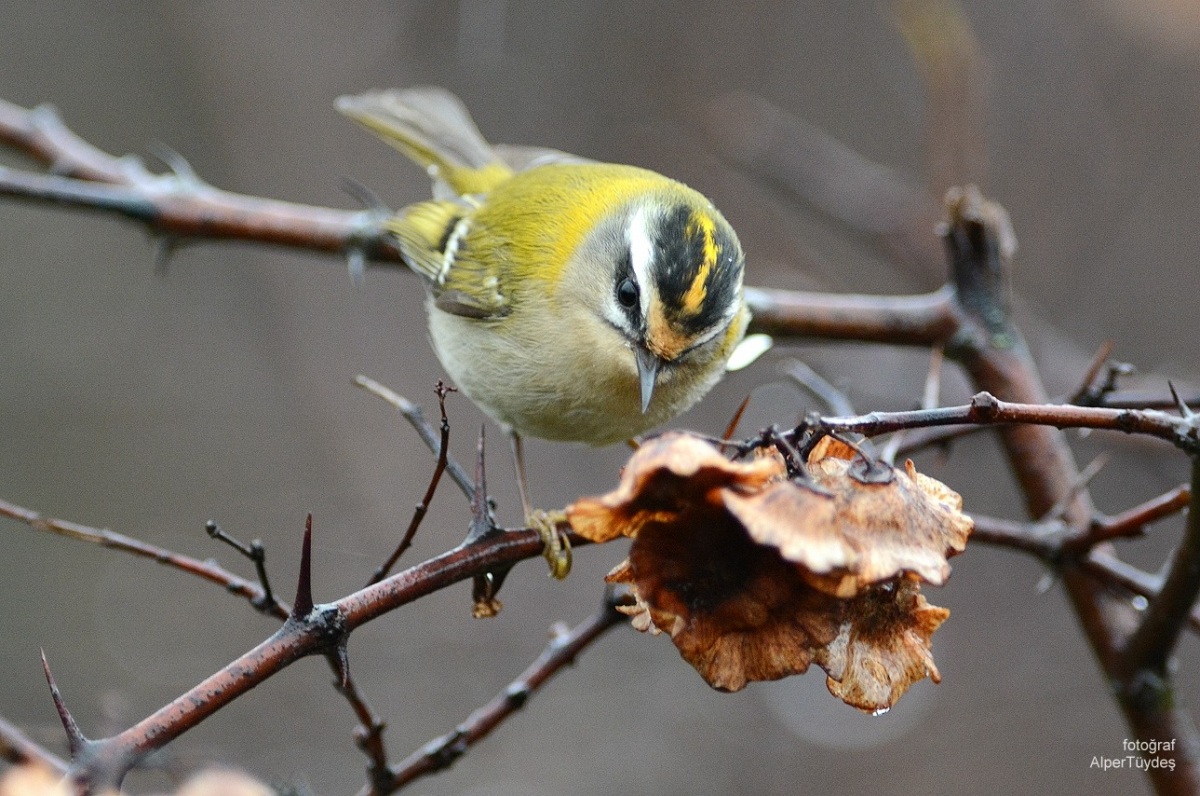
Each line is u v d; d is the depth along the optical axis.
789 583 3.67
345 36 14.21
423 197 14.34
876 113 14.52
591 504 3.52
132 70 14.41
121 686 12.05
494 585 4.64
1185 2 12.53
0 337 14.48
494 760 12.12
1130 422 3.76
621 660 12.82
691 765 12.25
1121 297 13.30
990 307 7.01
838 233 13.45
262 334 14.43
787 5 14.56
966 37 9.36
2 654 12.26
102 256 14.89
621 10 14.58
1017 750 12.55
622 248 6.68
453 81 14.41
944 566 3.42
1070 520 6.43
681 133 14.27
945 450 6.56
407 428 13.94
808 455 3.73
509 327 6.97
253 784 4.00
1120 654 5.67
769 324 7.07
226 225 7.52
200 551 13.17
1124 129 13.36
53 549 13.31
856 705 3.64
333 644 3.79
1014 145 13.48
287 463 13.90
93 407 14.23
